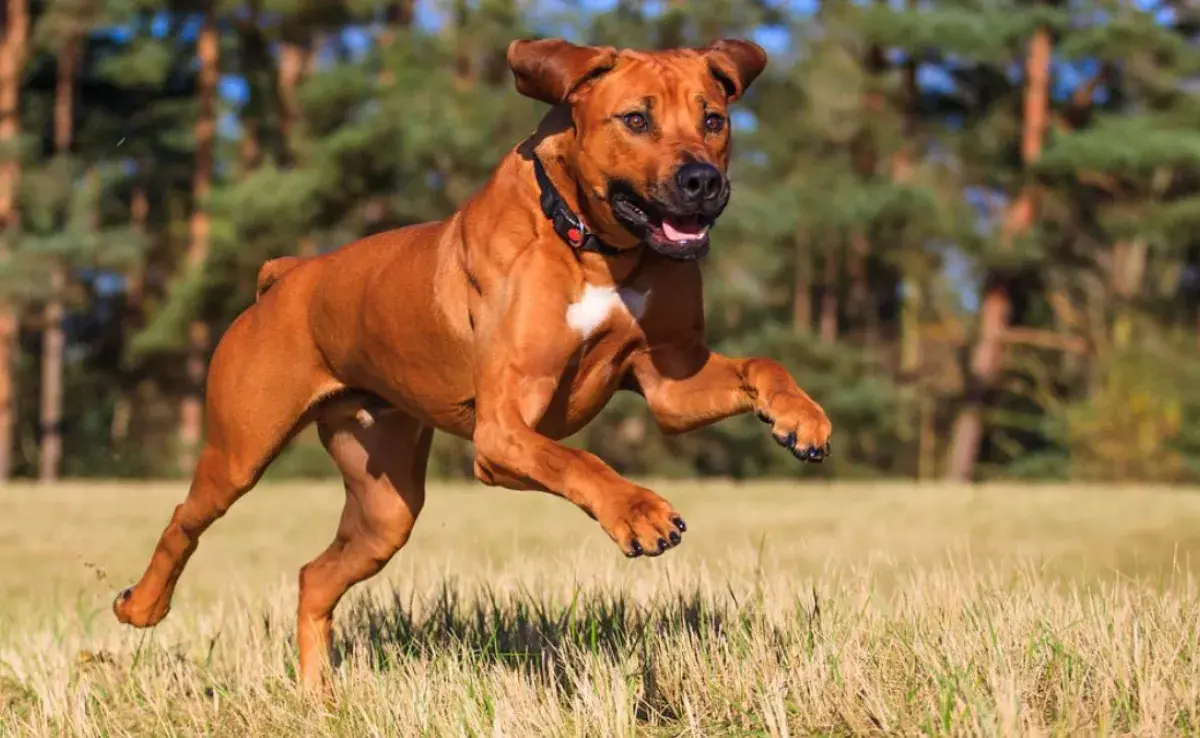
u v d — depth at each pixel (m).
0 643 6.18
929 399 31.34
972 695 3.96
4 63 28.36
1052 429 26.67
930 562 8.12
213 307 26.72
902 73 30.89
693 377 4.48
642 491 3.72
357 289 4.89
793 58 30.16
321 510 13.09
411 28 28.16
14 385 31.58
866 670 4.47
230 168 34.31
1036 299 31.80
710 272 28.50
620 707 4.14
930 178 30.92
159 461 29.98
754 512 11.91
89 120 33.03
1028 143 28.39
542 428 4.58
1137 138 26.80
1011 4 28.08
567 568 6.78
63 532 11.02
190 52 31.94
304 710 4.97
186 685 5.47
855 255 32.06
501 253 4.35
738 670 4.59
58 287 27.47
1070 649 4.46
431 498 14.13
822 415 4.01
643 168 4.11
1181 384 25.05
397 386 4.88
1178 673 4.20
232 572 8.65
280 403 5.18
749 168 30.64
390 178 26.12
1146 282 31.84
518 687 4.54
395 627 5.79
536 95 4.36
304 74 31.58
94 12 27.52
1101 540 9.30
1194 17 29.28
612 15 27.88
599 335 4.38
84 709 4.97
